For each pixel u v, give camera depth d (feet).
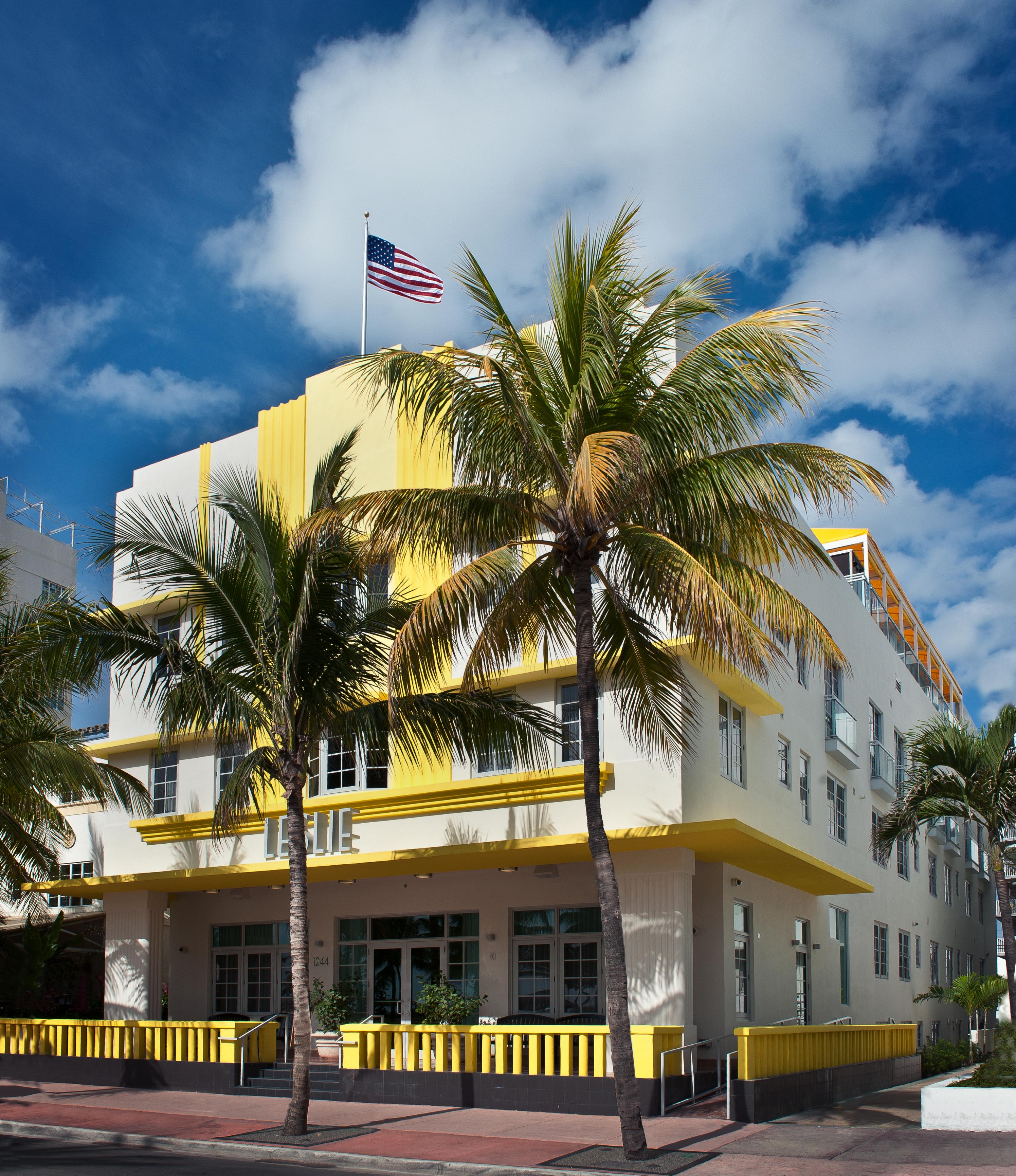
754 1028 49.98
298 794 49.98
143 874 74.54
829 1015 81.71
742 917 66.95
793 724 78.84
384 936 72.90
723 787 63.52
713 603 38.11
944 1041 101.96
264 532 50.55
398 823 65.72
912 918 113.50
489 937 67.62
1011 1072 50.03
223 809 51.55
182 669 51.01
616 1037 39.86
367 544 47.32
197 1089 62.59
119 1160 41.88
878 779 99.35
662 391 42.52
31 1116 54.65
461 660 63.87
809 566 85.76
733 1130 45.52
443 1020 62.28
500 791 61.72
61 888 76.48
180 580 51.57
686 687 49.83
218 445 80.84
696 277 41.91
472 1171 38.42
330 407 75.46
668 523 43.80
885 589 128.77
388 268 78.38
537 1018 63.26
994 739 69.15
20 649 53.31
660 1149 41.14
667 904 56.85
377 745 52.85
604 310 40.16
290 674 48.73
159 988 76.79
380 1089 56.24
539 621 47.85
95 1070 66.85
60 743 66.59
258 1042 63.72
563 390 43.50
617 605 47.37
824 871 67.77
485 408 43.47
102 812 89.35
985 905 165.89
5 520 168.25
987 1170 36.45
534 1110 51.55
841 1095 58.13
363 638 51.39
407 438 70.69
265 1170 39.37
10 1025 72.74
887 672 111.04
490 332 43.24
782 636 44.27
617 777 58.59
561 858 61.11
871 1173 36.27
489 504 43.65
